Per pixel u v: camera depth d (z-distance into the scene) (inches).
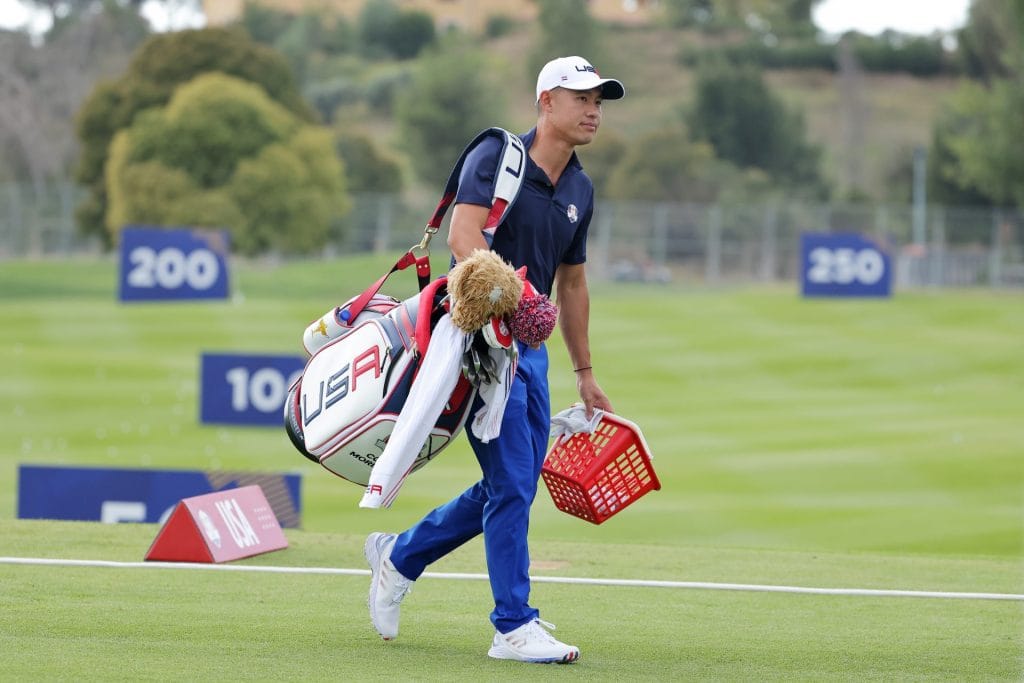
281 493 1244.5
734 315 5324.8
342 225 7504.9
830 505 2236.7
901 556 972.6
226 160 6934.1
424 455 622.8
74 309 5118.1
